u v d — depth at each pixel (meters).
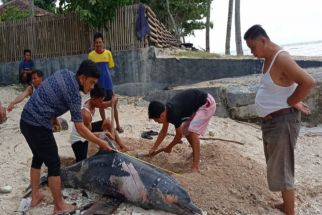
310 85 3.96
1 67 12.16
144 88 10.80
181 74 10.76
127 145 6.46
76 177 4.83
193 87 9.45
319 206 4.84
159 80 10.84
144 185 4.39
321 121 8.48
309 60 10.55
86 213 4.30
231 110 8.79
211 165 5.34
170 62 10.74
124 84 10.87
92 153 5.99
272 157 4.38
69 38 11.43
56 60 11.51
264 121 4.44
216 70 10.63
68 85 4.17
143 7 10.60
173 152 6.21
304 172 5.93
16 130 7.83
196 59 10.68
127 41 10.78
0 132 7.75
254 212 4.52
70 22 11.36
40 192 4.76
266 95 4.33
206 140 7.12
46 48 11.64
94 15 10.62
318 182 5.53
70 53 11.46
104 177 4.61
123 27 10.77
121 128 7.54
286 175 4.32
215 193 4.68
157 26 12.91
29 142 4.33
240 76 10.52
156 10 22.62
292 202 4.39
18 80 12.10
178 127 5.23
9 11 17.75
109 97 7.18
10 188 5.06
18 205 4.68
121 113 9.00
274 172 4.37
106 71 7.76
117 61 10.84
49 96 4.19
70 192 4.87
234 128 8.09
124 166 4.56
